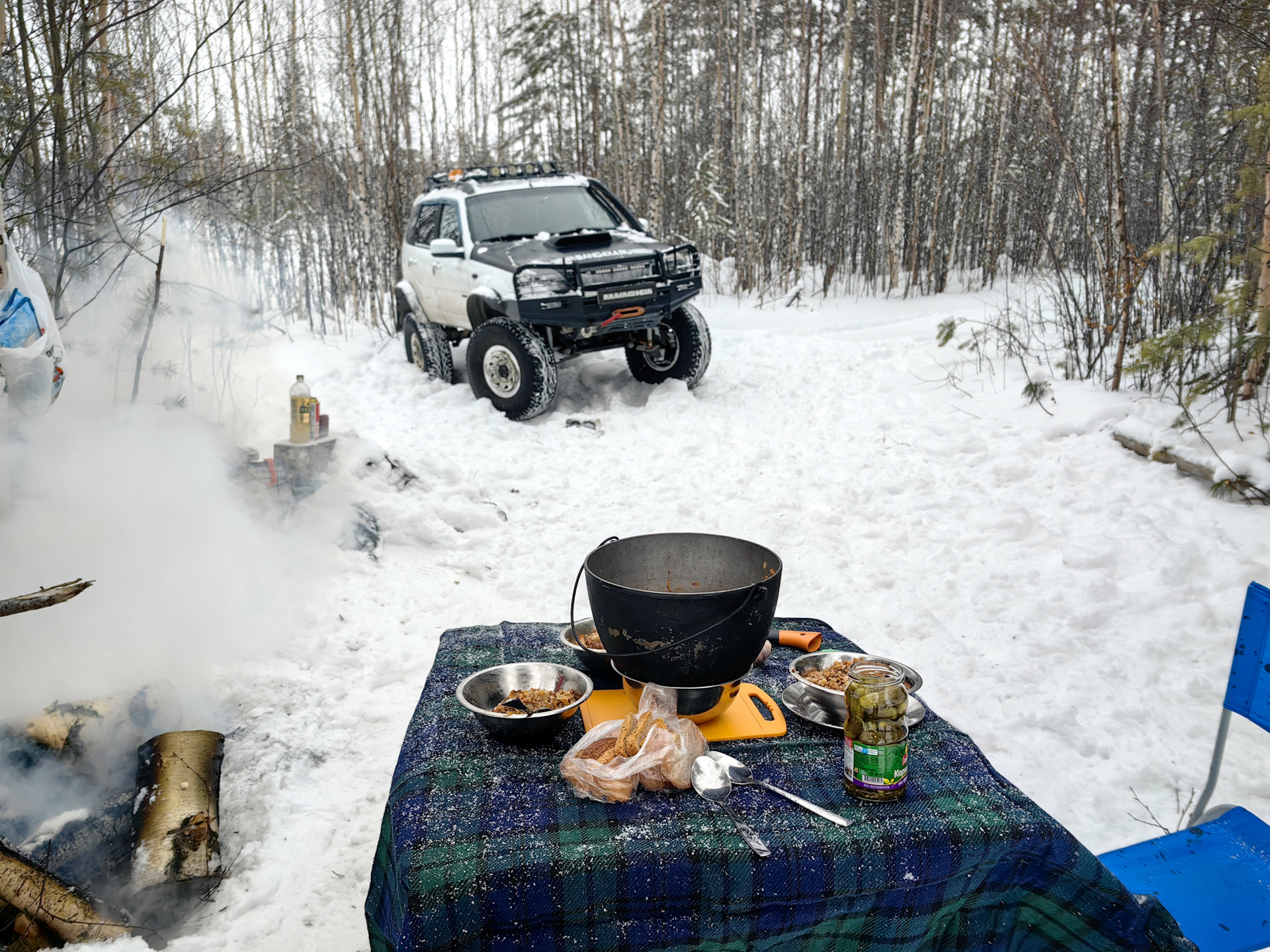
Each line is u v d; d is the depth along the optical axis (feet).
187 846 7.74
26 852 7.55
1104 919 5.56
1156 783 9.71
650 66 63.46
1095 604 13.44
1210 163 22.70
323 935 7.30
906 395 24.95
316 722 10.47
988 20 51.65
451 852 5.01
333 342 34.45
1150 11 24.16
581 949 4.94
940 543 16.20
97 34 14.73
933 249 47.70
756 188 55.52
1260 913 6.17
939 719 6.70
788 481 19.97
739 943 5.17
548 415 25.45
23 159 14.69
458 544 16.24
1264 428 16.94
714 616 5.79
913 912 5.29
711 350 27.63
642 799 5.55
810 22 52.80
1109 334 22.71
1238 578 13.56
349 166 41.65
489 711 6.16
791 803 5.53
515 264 24.34
